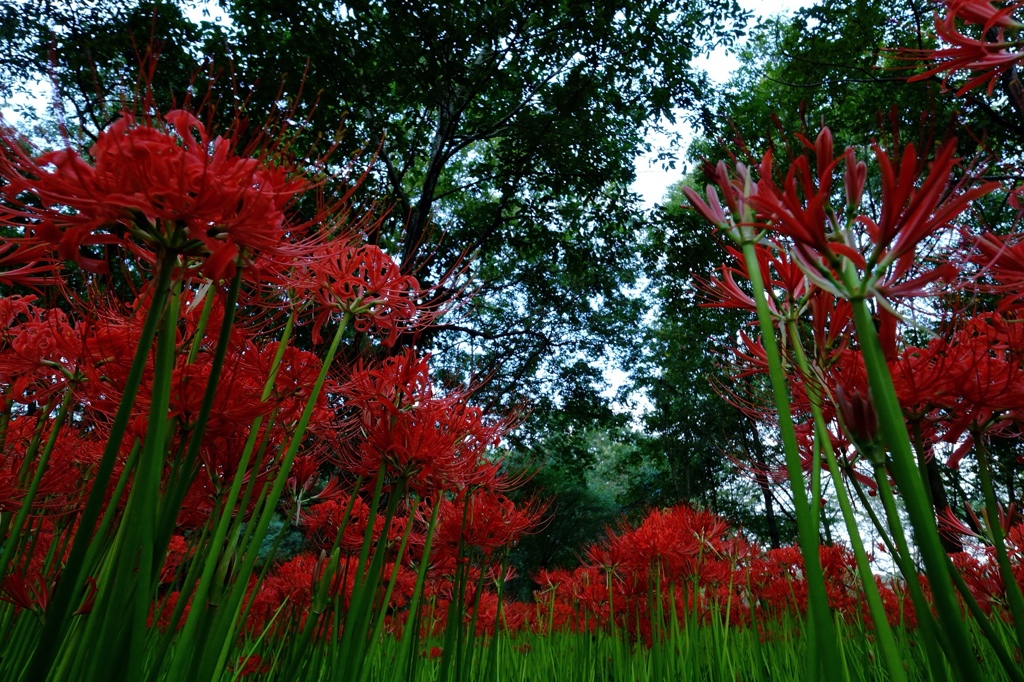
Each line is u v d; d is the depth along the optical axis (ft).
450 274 7.76
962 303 5.01
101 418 6.40
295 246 4.73
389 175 46.37
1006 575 4.36
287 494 7.79
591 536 69.15
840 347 4.65
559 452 67.31
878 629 3.57
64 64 31.86
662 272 61.16
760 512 67.15
